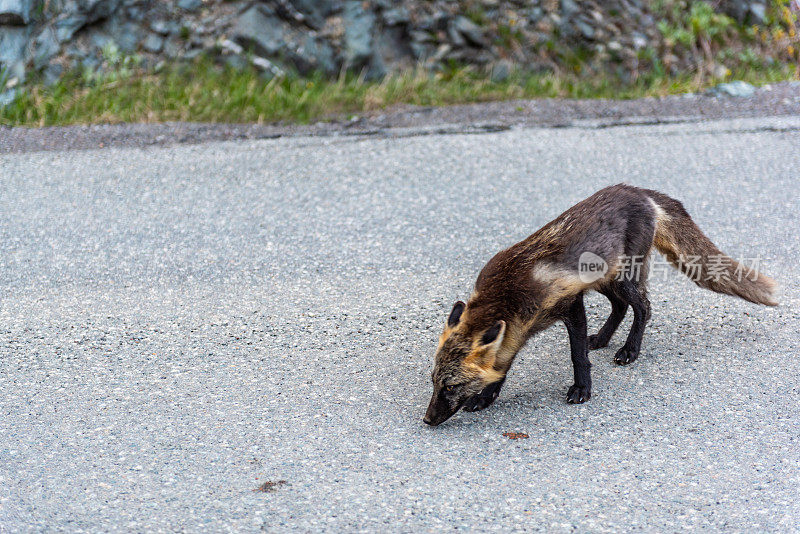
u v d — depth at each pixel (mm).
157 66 9859
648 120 9578
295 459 3850
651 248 4867
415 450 3951
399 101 9867
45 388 4520
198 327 5266
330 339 5125
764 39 12102
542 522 3367
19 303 5566
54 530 3305
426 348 5023
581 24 11328
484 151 8531
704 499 3518
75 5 9758
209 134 8836
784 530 3293
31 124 8836
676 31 11648
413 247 6504
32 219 6887
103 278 5957
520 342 4316
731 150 8586
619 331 5332
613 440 4023
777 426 4102
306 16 10391
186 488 3609
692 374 4691
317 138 8844
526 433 4113
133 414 4250
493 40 10938
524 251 4406
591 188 7633
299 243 6559
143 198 7336
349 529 3320
